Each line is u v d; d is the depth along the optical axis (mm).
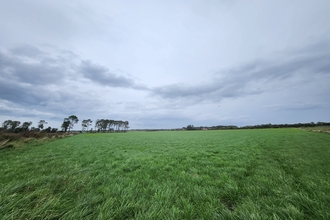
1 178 4699
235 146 13945
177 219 2625
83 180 4441
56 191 3613
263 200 3209
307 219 2539
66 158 8617
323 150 10242
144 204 3027
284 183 4215
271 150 11000
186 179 4895
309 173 5168
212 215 2770
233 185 4152
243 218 2510
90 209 2814
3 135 15484
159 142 20219
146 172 5801
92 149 12977
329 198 3057
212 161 7719
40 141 19406
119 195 3510
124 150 12445
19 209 2508
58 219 2514
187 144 16891
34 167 6305
